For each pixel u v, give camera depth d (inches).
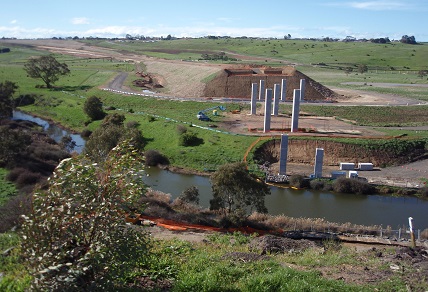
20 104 3550.7
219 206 1327.5
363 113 3053.6
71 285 441.7
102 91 3860.7
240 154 2145.7
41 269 434.6
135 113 2987.2
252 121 2768.2
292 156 2191.2
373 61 7126.0
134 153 529.0
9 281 544.7
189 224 1206.9
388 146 2197.3
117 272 480.4
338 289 572.7
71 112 3218.5
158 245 791.1
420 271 689.0
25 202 959.6
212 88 3831.2
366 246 1117.1
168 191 1788.9
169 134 2480.3
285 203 1694.1
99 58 7111.2
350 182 1829.5
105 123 2662.4
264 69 4192.9
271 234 1190.9
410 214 1605.6
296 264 763.4
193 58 6963.6
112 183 496.4
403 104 3390.7
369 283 631.2
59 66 4328.3
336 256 846.5
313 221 1360.7
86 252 469.1
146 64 5964.6
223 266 638.5
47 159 1975.9
